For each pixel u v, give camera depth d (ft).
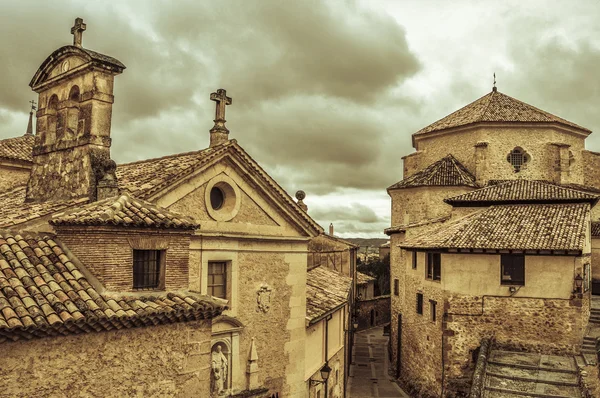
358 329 169.17
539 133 124.67
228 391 52.70
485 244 81.46
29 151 83.30
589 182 132.26
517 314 81.25
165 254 39.47
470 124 126.21
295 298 62.28
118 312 33.78
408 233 106.52
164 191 48.47
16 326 29.14
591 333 85.30
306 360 65.87
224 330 52.54
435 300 90.27
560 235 80.33
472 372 82.43
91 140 48.60
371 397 96.02
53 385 31.48
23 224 40.81
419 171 133.39
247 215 57.41
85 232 36.86
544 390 66.64
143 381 35.60
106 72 49.85
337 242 127.54
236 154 54.95
